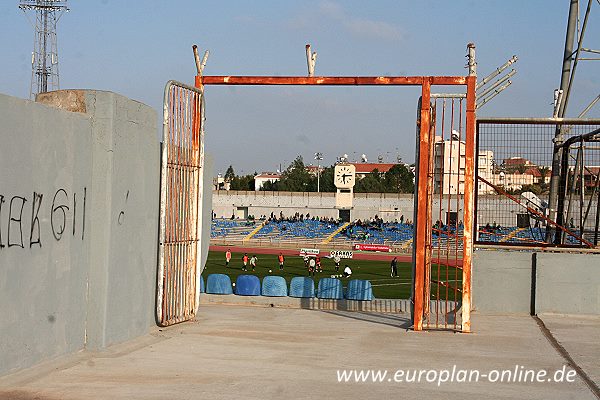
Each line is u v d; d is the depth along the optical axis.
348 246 75.06
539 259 19.45
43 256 10.77
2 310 9.72
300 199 98.50
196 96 16.66
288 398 9.41
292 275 45.59
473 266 19.92
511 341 14.96
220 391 9.66
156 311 15.38
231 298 21.28
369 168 169.62
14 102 9.99
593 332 16.41
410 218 91.19
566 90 22.89
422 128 16.06
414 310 16.22
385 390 10.09
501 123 19.98
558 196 20.91
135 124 13.47
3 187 9.75
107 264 12.34
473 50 16.14
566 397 9.96
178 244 15.90
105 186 12.38
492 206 21.44
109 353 12.16
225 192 101.12
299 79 16.75
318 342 14.12
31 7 55.94
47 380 10.02
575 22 22.70
